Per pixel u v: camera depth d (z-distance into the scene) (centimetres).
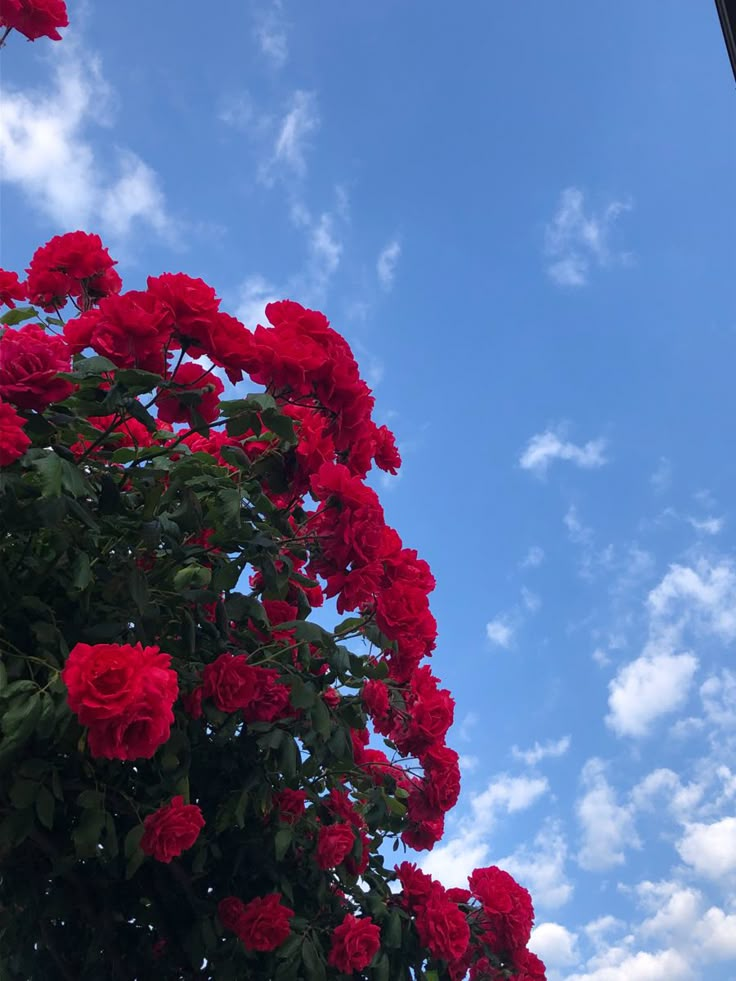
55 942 260
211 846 246
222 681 233
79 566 194
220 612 231
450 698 304
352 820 281
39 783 197
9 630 197
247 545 225
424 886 294
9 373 186
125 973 253
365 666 261
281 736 241
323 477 235
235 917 247
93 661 174
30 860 232
